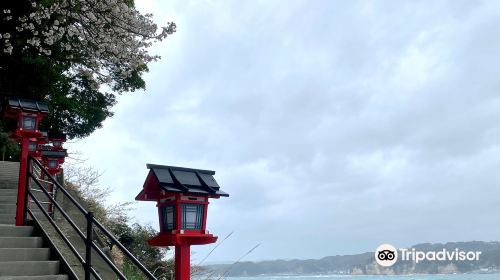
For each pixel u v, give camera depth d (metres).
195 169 3.78
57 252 5.93
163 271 11.57
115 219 13.96
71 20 12.88
